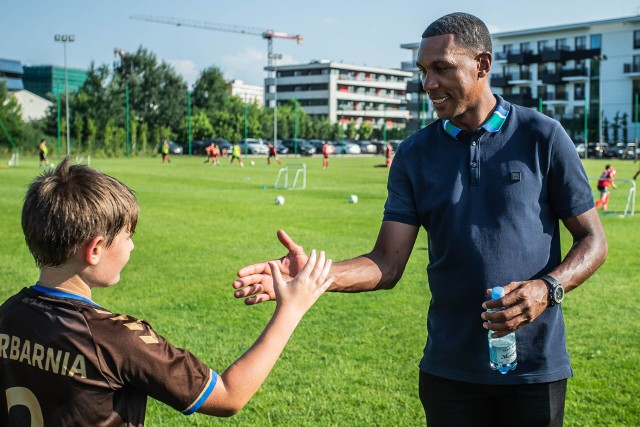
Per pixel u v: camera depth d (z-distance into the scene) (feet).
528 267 8.84
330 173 118.62
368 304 24.97
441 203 9.09
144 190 78.18
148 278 29.55
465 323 8.95
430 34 9.00
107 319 6.38
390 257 9.62
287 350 19.76
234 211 56.59
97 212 6.49
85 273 6.68
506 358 8.62
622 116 230.68
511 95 249.34
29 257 34.40
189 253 36.09
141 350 6.31
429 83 8.95
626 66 231.91
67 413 6.21
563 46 246.68
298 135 282.36
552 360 8.82
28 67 391.24
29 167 127.65
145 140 203.62
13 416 6.34
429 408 9.38
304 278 7.39
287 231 44.52
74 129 201.57
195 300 25.63
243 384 6.76
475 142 9.03
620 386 17.12
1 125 177.58
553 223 9.20
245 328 22.06
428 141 9.44
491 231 8.84
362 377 17.72
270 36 452.76
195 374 6.54
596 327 22.26
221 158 191.72
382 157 220.23
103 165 142.10
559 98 249.14
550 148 8.89
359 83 443.32
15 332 6.42
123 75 236.63
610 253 36.81
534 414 8.80
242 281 8.43
